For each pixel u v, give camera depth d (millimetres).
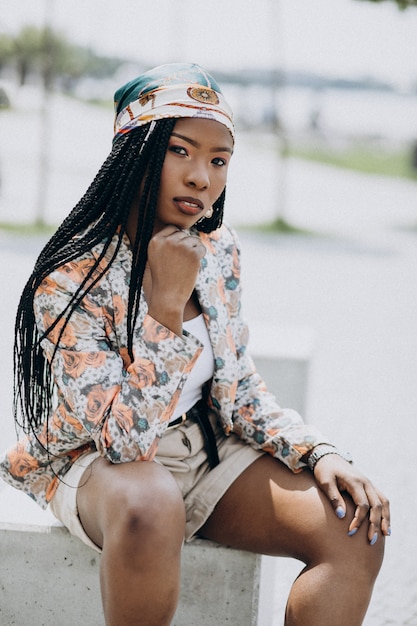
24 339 2207
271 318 7430
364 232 13828
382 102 39438
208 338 2271
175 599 1938
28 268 8758
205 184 2086
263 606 2572
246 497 2219
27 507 2396
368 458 4477
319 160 28000
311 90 40688
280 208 14695
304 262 10594
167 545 1896
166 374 2004
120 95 2193
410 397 5582
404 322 7723
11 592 2318
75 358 2043
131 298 2088
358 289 9070
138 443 1985
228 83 35188
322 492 2164
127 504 1908
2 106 14680
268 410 2367
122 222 2096
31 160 20016
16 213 13039
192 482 2287
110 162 2141
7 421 4590
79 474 2102
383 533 2102
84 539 2148
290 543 2148
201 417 2299
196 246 2029
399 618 2990
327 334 7117
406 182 24109
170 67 2162
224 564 2246
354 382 5867
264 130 34344
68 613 2316
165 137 2068
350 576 2047
